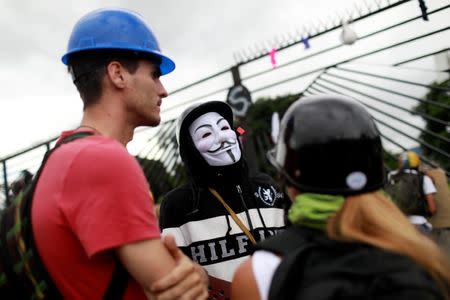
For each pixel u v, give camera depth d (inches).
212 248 70.9
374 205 33.8
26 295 40.2
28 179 61.6
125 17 49.3
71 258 38.4
